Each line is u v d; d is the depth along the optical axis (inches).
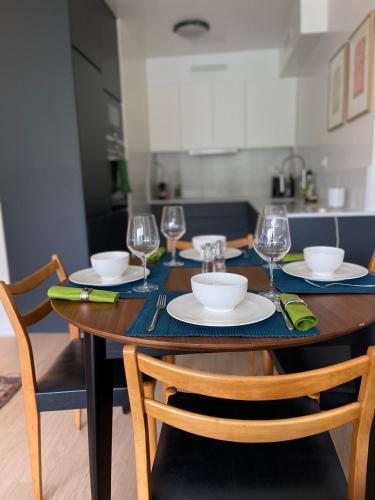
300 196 156.9
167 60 172.4
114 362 49.5
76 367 50.3
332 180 112.8
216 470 31.7
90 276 48.1
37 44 88.7
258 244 41.6
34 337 99.8
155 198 185.6
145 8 122.1
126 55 137.0
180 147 175.2
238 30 143.7
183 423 25.7
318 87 128.1
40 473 47.9
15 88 91.2
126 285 45.5
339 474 31.1
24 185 95.6
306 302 37.9
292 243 87.2
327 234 86.6
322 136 124.0
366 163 85.7
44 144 93.0
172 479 31.2
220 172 186.9
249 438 24.9
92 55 103.2
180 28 135.6
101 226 107.0
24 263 99.3
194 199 177.6
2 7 88.4
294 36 122.3
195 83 170.9
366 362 24.4
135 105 149.2
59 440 60.7
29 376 45.3
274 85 167.2
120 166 124.6
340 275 45.1
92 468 41.4
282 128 169.8
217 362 83.0
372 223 85.0
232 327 32.0
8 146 94.0
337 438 58.3
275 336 30.2
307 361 47.0
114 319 35.1
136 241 44.7
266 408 38.5
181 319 32.5
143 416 27.2
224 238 62.7
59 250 97.7
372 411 26.0
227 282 36.8
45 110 91.4
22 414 67.1
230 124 171.5
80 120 93.2
